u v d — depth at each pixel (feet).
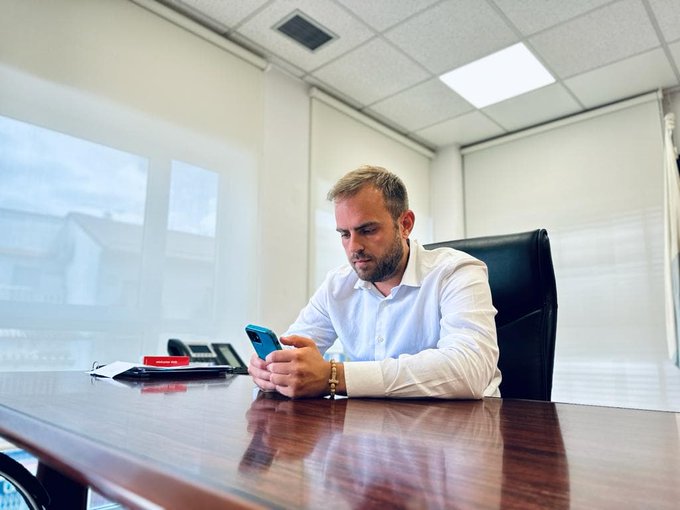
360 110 11.55
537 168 12.21
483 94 10.77
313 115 10.45
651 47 8.97
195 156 8.24
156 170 7.68
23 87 6.37
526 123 12.17
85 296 6.65
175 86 8.09
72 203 6.67
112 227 7.05
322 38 8.90
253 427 1.59
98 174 6.98
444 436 1.51
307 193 10.13
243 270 8.67
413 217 4.12
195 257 8.01
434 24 8.43
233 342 8.31
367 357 4.23
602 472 1.08
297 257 9.68
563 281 11.28
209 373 3.99
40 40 6.59
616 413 2.13
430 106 11.33
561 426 1.76
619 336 10.30
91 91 7.03
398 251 3.82
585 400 10.49
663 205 10.17
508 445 1.38
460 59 9.46
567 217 11.52
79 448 1.28
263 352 2.86
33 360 6.10
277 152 9.64
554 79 10.10
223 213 8.52
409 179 12.95
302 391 2.48
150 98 7.73
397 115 11.77
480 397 2.82
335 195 3.81
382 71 9.93
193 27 8.34
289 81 10.12
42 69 6.57
